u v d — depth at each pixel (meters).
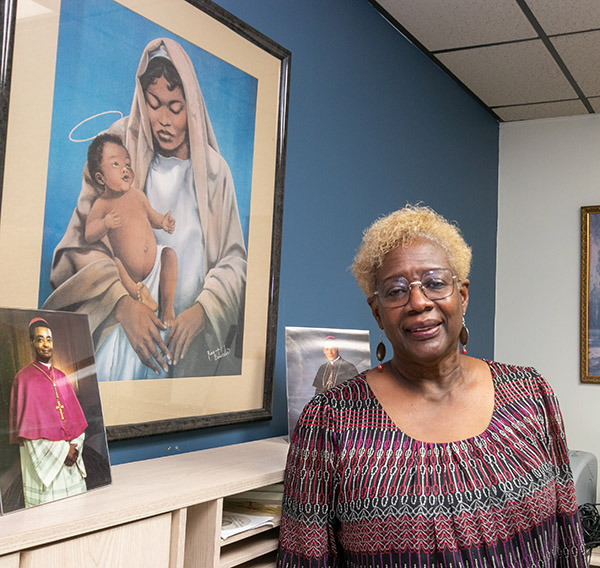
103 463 1.26
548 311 3.83
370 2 2.70
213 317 1.80
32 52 1.33
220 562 1.41
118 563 1.12
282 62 2.10
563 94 3.55
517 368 1.35
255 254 1.97
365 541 1.19
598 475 3.57
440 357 1.24
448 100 3.42
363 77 2.65
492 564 1.15
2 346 1.08
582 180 3.82
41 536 0.97
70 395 1.20
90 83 1.45
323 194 2.38
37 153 1.34
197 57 1.76
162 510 1.20
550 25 2.79
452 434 1.23
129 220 1.54
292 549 1.29
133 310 1.54
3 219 1.27
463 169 3.58
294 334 1.96
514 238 3.97
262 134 2.00
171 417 1.66
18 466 1.06
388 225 1.31
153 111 1.62
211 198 1.79
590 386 3.68
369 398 1.31
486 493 1.18
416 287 1.24
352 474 1.22
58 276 1.37
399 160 2.93
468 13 2.74
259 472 1.49
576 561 1.29
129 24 1.55
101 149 1.48
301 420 1.32
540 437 1.27
